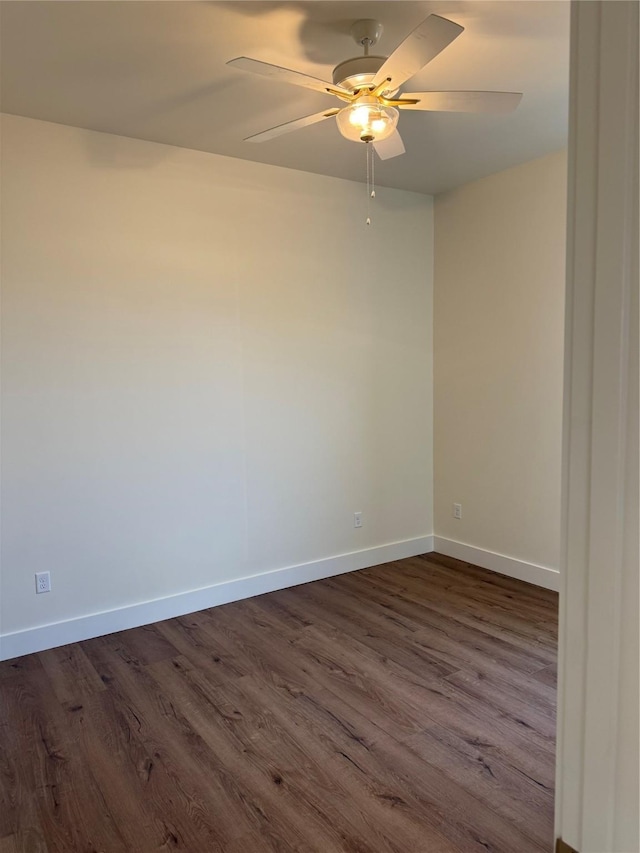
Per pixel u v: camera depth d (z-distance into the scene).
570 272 0.80
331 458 4.14
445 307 4.45
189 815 1.97
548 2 2.04
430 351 4.57
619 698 0.78
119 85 2.62
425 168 3.83
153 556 3.46
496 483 4.18
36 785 2.12
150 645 3.18
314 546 4.11
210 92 2.70
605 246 0.75
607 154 0.74
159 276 3.38
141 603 3.43
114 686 2.77
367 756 2.24
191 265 3.48
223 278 3.59
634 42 0.70
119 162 3.21
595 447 0.78
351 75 2.20
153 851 1.83
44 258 3.04
